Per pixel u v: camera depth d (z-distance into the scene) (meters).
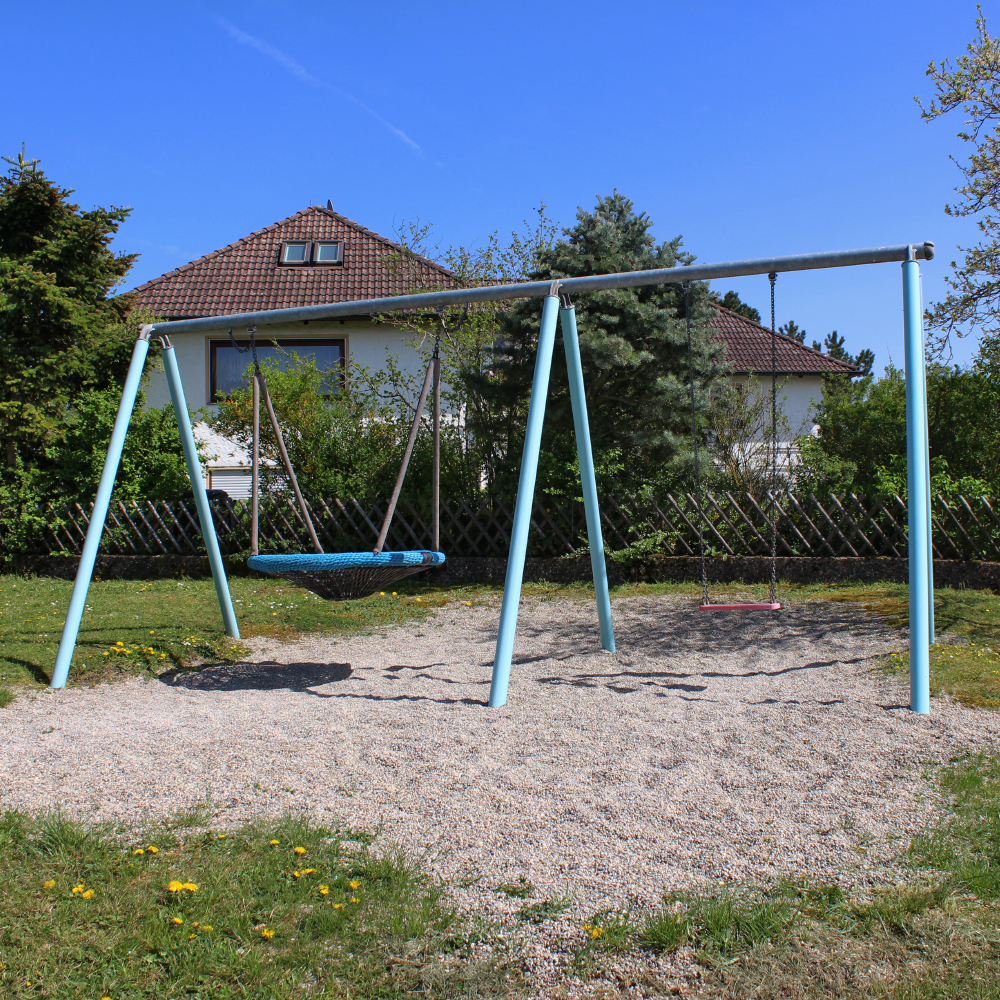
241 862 2.78
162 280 16.03
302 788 3.43
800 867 2.69
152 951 2.31
